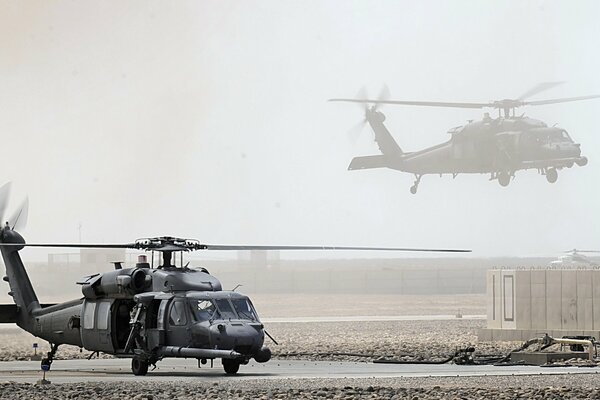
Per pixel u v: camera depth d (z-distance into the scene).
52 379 88.69
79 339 98.12
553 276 140.38
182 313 89.69
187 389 76.31
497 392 73.19
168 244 93.62
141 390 75.94
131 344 92.12
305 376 88.69
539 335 140.38
